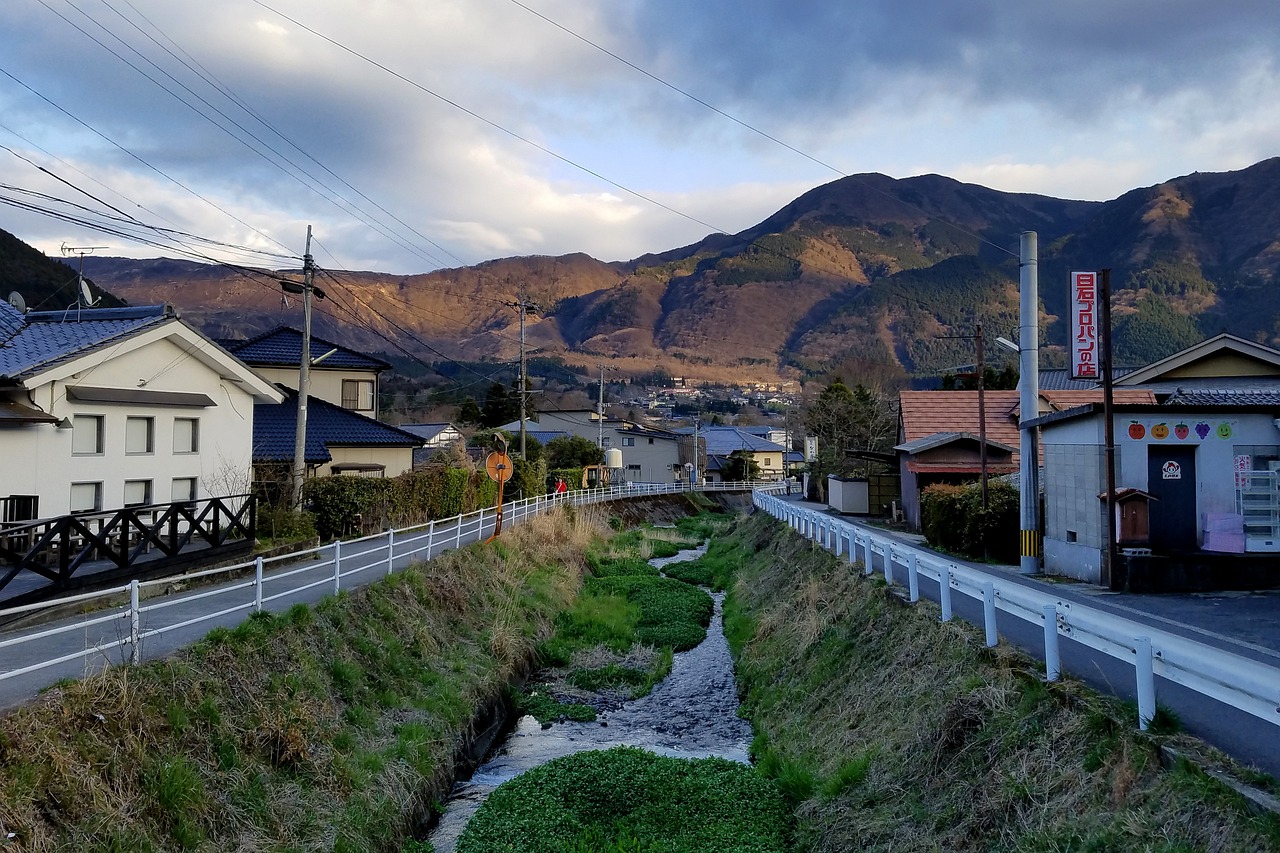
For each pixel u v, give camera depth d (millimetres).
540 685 16250
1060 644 9766
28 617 11188
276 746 8750
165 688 8047
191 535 15742
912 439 32656
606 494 49031
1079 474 16453
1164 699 7480
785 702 13156
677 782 10164
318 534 21828
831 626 14492
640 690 15781
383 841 8750
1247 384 22125
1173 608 12578
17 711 6629
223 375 21062
